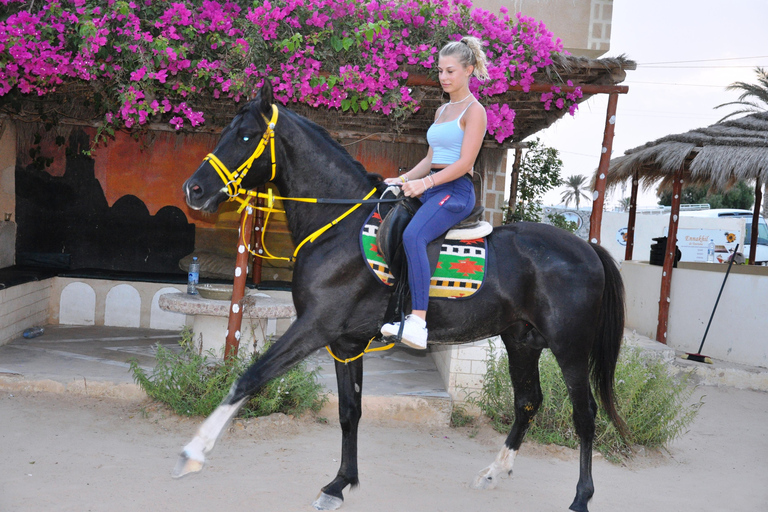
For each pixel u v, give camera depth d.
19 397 5.38
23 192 8.77
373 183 3.76
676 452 5.42
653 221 25.59
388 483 4.12
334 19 5.17
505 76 5.30
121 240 9.11
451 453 4.89
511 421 5.54
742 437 6.00
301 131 3.68
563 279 3.80
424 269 3.45
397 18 5.29
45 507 3.36
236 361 5.26
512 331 4.03
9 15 5.02
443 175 3.47
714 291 8.91
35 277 7.66
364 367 6.89
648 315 10.16
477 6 9.97
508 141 9.22
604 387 4.04
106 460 4.18
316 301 3.54
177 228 9.16
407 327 3.40
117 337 7.68
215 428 3.23
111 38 4.96
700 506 4.18
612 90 5.70
